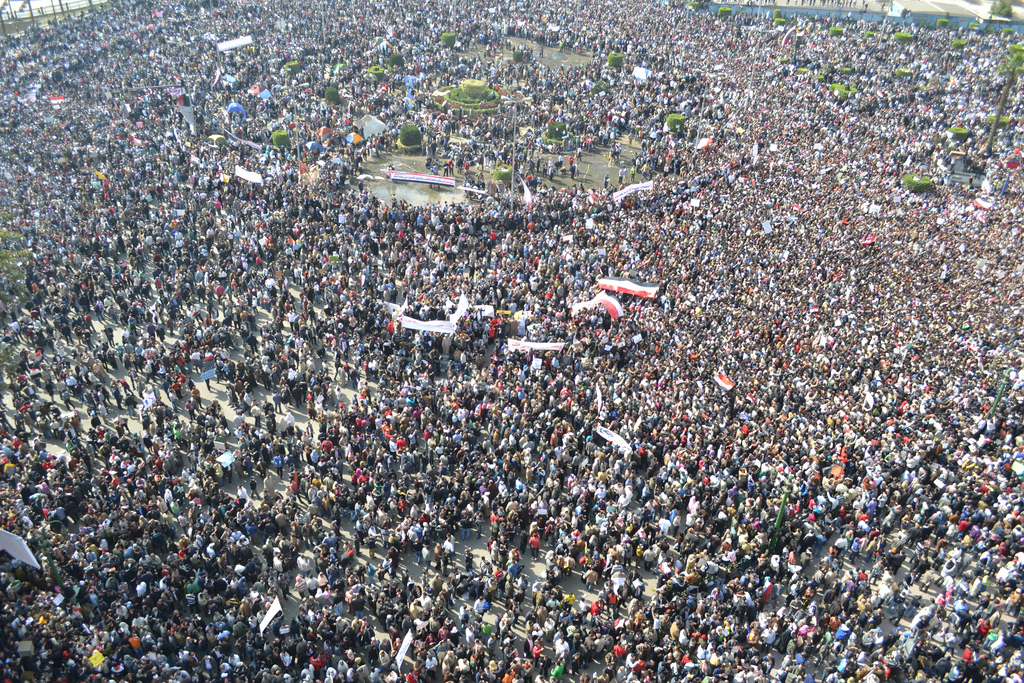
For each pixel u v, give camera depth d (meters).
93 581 28.27
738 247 54.06
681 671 26.77
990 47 105.50
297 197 58.94
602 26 107.00
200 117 74.19
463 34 103.62
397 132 77.00
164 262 50.56
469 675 27.33
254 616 28.23
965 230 60.06
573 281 49.44
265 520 32.06
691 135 76.38
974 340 45.94
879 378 41.12
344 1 111.94
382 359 42.25
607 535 32.31
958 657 29.27
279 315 46.53
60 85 80.12
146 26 98.88
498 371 41.44
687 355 42.38
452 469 35.91
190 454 35.28
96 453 36.28
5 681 24.92
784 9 130.38
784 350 43.66
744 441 35.94
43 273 47.81
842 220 59.69
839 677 27.02
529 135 76.25
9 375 39.62
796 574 30.48
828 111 81.88
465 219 56.34
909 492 34.19
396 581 31.05
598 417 37.50
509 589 30.72
